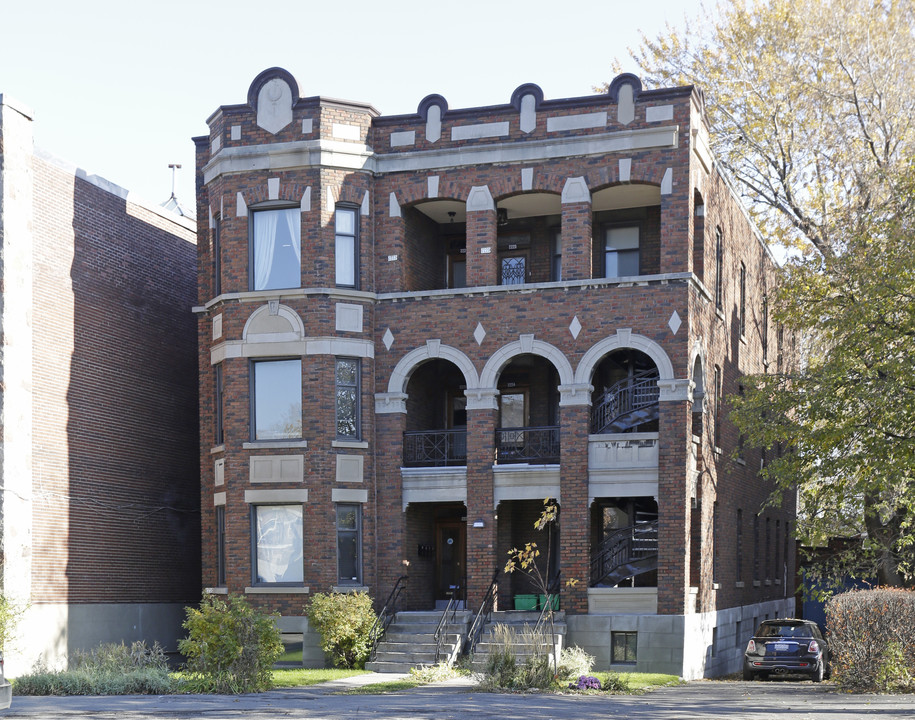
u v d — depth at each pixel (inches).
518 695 864.9
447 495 1190.3
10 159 1119.0
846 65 1526.8
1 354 1099.9
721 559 1306.6
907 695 890.1
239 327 1206.9
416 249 1277.1
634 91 1167.6
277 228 1219.9
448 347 1195.3
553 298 1171.9
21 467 1117.1
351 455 1185.4
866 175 1459.2
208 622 894.4
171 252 1422.2
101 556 1237.1
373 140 1233.4
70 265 1216.8
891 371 1039.0
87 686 898.7
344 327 1197.7
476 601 1163.3
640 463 1137.4
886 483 1056.2
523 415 1305.4
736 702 804.6
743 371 1473.9
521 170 1192.8
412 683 957.2
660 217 1266.0
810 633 1149.7
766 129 1594.5
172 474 1382.9
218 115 1244.5
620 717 674.8
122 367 1300.4
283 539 1184.2
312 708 735.1
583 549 1139.3
